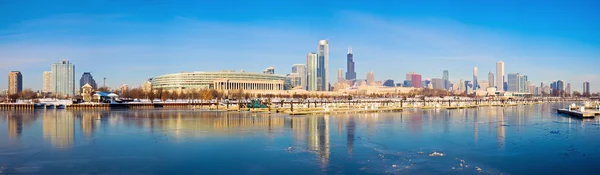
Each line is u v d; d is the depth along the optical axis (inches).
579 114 6250.0
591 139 3560.5
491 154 2859.3
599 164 2561.5
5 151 2997.0
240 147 3149.6
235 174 2338.8
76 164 2571.4
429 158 2709.2
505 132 4094.5
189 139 3572.8
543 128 4480.8
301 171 2384.4
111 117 6220.5
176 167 2500.0
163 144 3299.7
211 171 2406.5
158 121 5418.3
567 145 3233.3
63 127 4618.6
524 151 2970.0
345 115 6624.0
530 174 2326.5
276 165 2532.0
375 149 3043.8
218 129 4357.8
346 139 3580.2
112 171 2406.5
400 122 5251.0
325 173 2335.1
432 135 3855.8
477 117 6279.5
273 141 3454.7
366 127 4589.1
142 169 2453.2
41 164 2571.4
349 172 2352.4
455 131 4188.0
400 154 2847.0
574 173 2348.7
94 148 3122.5
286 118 5940.0
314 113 7022.6
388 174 2300.7
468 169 2410.2
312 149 3053.6
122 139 3585.1
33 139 3602.4
